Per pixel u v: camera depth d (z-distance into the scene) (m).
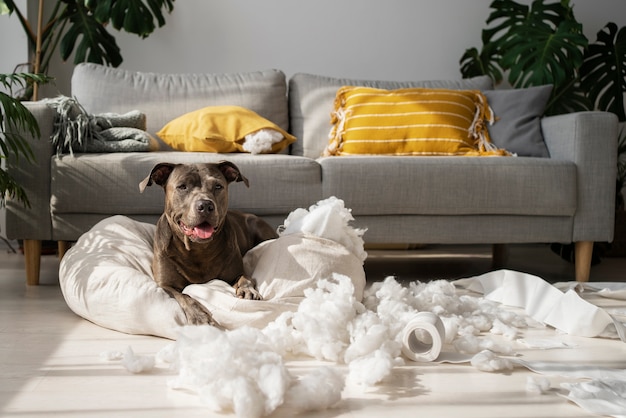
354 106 3.47
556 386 1.61
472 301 2.41
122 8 3.79
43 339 2.02
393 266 3.67
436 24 4.57
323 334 1.82
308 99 3.67
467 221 3.00
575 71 4.34
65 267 2.36
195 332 1.56
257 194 2.89
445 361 1.80
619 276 3.39
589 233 3.04
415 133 3.37
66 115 2.92
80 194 2.81
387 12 4.54
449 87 3.75
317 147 3.58
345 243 2.38
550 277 3.35
